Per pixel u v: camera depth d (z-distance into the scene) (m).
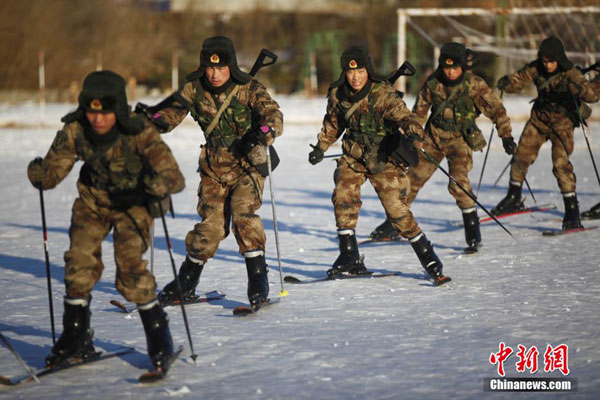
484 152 41.91
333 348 10.69
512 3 50.97
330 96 14.45
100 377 9.77
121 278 9.88
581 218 21.27
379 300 13.34
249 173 13.00
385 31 83.00
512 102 65.31
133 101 69.06
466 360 10.09
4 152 42.12
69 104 70.31
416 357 10.25
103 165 9.77
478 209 23.45
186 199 27.44
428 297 13.45
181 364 10.18
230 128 12.83
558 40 19.30
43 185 10.08
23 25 75.94
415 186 17.88
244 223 12.79
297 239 19.88
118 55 77.81
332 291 14.09
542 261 16.23
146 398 9.01
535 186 28.39
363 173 14.75
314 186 30.53
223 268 16.47
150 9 83.69
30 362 10.45
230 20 87.94
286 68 83.00
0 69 75.75
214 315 12.62
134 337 11.49
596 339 10.83
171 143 46.12
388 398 8.86
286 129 53.25
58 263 17.45
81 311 10.15
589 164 34.59
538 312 12.28
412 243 14.40
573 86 19.23
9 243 19.88
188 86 12.84
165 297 13.28
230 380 9.54
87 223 10.08
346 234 14.93
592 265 15.70
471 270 15.55
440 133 17.47
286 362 10.16
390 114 13.85
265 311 12.76
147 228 10.07
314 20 88.00
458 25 73.94
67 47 77.06
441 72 17.27
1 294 14.49
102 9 78.69
